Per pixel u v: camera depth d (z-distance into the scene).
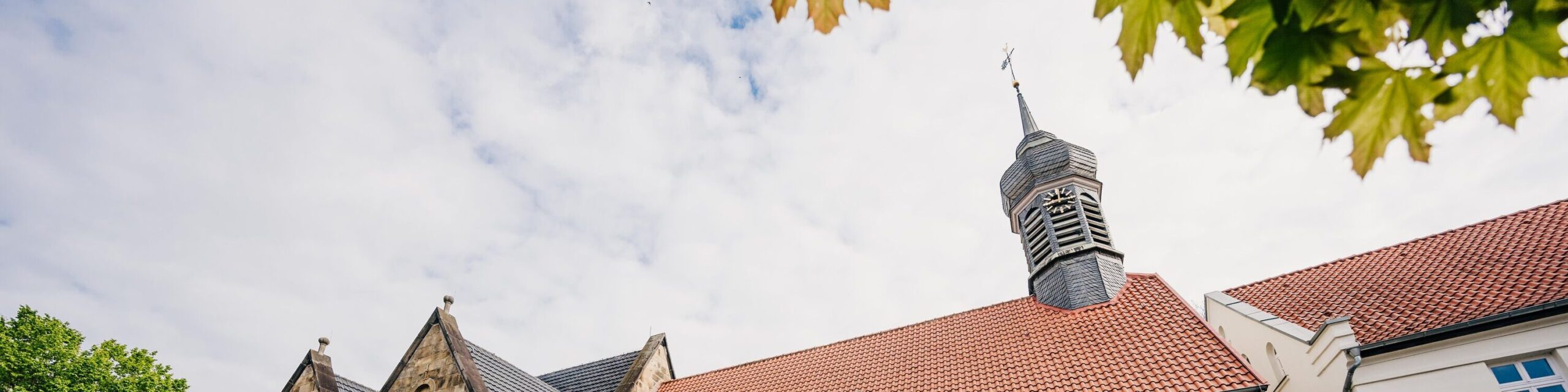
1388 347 14.27
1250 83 2.70
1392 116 2.70
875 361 23.23
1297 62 2.62
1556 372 12.97
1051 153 27.33
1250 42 2.62
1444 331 13.76
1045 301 24.47
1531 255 15.57
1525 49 2.54
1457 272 16.42
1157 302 21.27
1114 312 21.47
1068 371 18.48
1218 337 17.75
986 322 23.81
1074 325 21.41
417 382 20.88
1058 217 25.91
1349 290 18.30
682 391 26.17
